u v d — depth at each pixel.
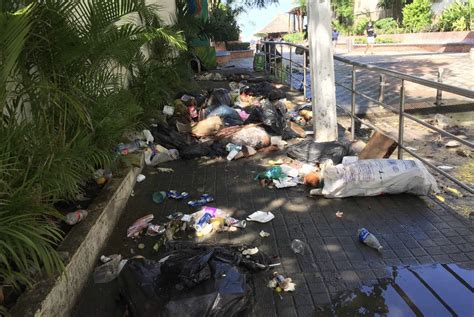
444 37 23.48
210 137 6.72
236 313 2.75
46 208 2.92
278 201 4.54
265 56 16.41
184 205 4.58
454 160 5.88
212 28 16.59
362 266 3.36
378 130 5.76
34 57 3.73
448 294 3.00
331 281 3.19
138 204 4.65
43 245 2.56
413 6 29.08
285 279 3.18
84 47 3.88
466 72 13.10
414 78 4.59
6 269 2.65
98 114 4.27
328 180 4.50
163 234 3.91
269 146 6.30
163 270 2.88
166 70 8.52
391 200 4.40
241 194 4.78
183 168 5.71
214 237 3.87
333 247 3.63
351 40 29.45
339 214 4.16
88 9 4.06
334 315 2.86
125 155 5.25
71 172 3.46
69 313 2.95
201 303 2.67
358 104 9.67
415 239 3.68
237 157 5.91
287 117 7.80
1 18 2.47
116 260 3.49
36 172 3.08
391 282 3.15
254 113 6.99
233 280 2.87
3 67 2.62
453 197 4.45
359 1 44.41
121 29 4.12
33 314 2.48
